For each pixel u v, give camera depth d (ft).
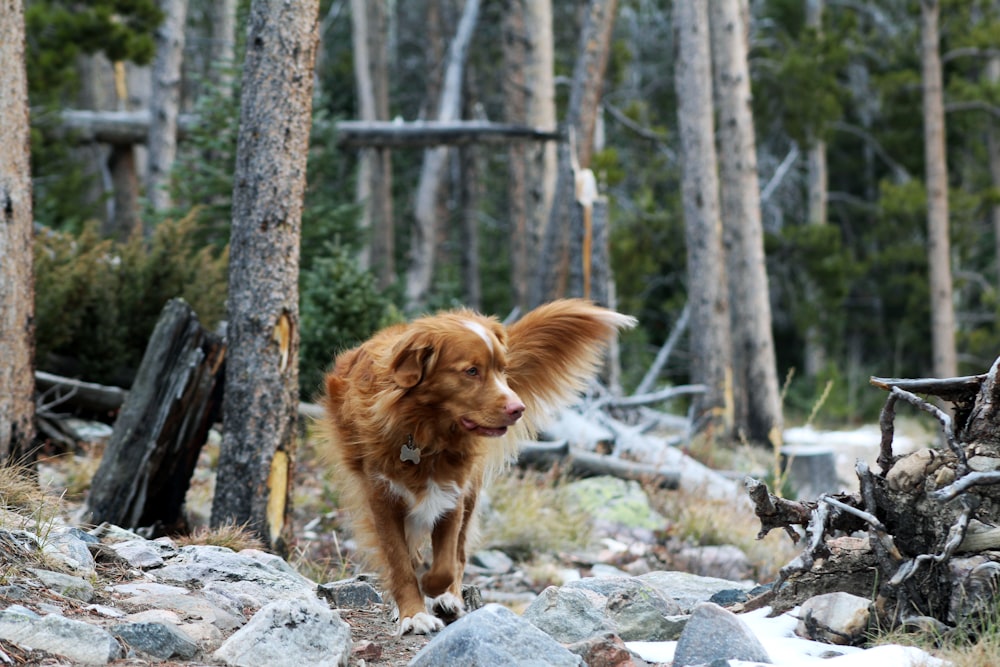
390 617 18.10
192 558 19.21
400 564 17.61
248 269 24.36
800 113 89.10
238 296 24.45
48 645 13.07
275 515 24.86
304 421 39.83
